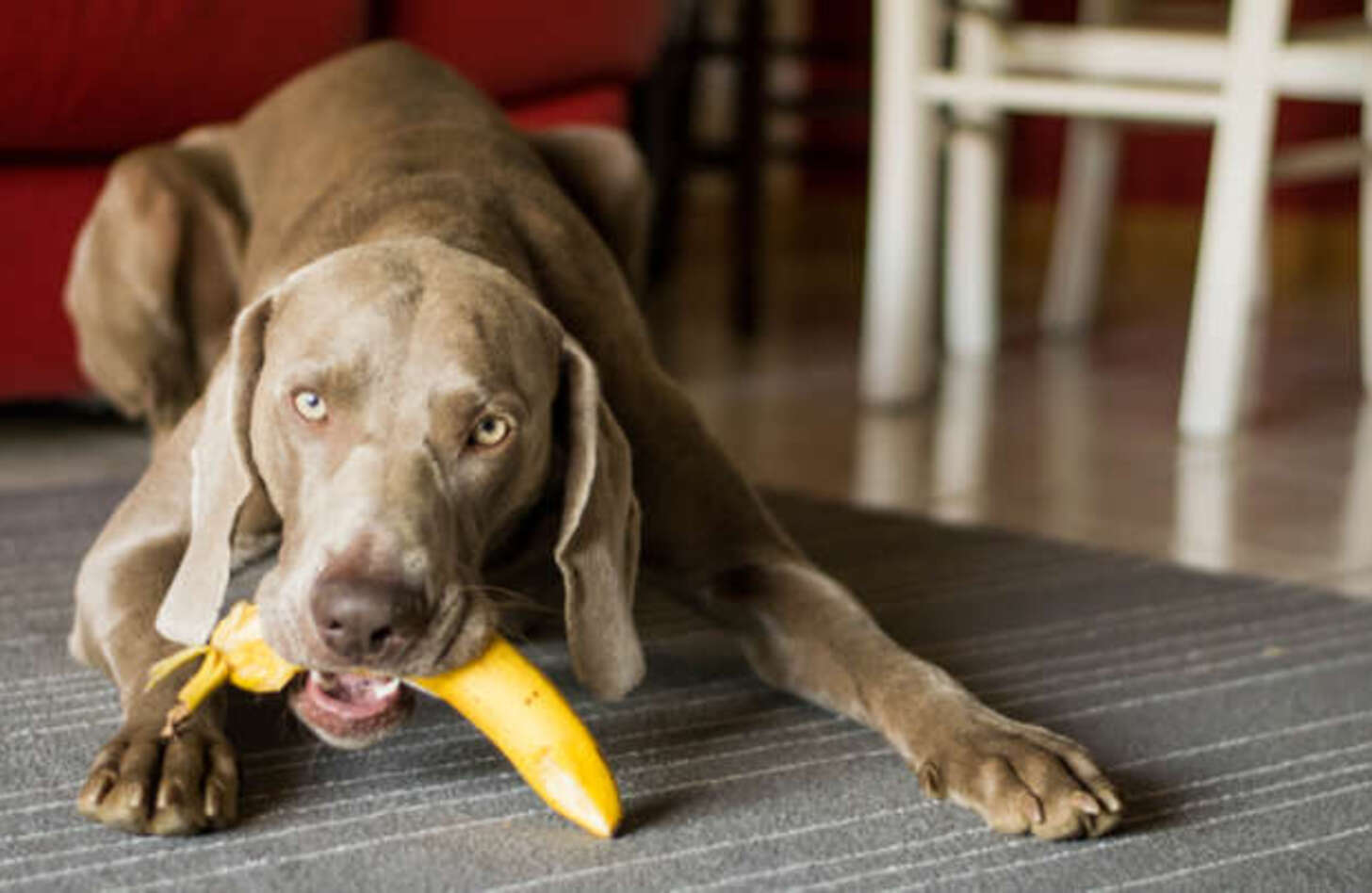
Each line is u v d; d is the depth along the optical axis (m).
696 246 6.95
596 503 1.93
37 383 3.43
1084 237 5.16
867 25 7.27
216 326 3.03
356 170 2.46
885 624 2.55
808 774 1.98
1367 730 2.16
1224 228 3.80
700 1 5.14
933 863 1.76
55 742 2.01
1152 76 4.20
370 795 1.89
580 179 2.95
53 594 2.56
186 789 1.76
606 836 1.79
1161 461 3.71
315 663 1.71
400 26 3.68
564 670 2.29
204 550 1.91
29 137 3.30
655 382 2.34
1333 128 6.29
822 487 3.42
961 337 4.86
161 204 2.93
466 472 1.84
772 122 7.45
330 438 1.82
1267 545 3.09
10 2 3.19
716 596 2.27
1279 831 1.86
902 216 4.11
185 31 3.36
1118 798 1.81
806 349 4.96
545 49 3.79
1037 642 2.47
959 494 3.41
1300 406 4.26
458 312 1.85
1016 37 4.32
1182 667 2.38
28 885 1.67
